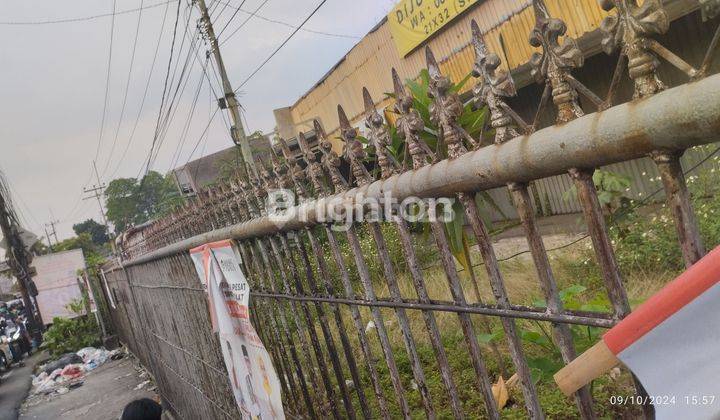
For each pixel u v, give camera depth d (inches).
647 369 43.8
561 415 131.4
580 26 276.1
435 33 375.2
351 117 506.3
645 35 41.7
